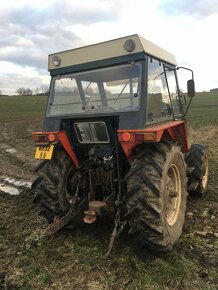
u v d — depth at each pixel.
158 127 3.91
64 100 4.39
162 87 4.46
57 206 4.38
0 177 7.99
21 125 23.02
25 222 4.96
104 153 4.29
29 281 3.41
